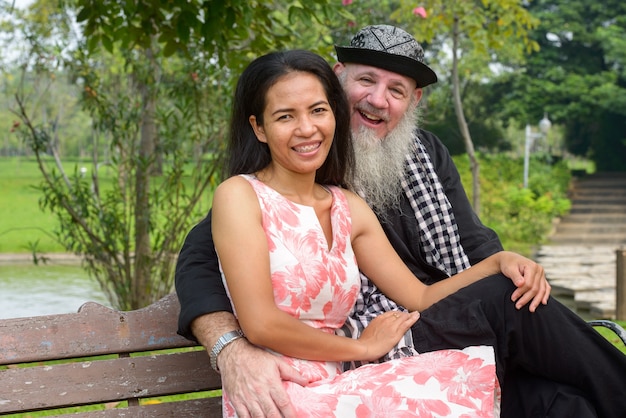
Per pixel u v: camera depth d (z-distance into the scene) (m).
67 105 18.92
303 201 2.46
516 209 19.12
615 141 27.08
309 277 2.34
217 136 6.64
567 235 18.67
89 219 7.58
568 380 2.43
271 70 2.37
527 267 2.47
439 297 2.60
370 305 2.74
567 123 28.72
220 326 2.28
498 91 26.56
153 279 6.90
